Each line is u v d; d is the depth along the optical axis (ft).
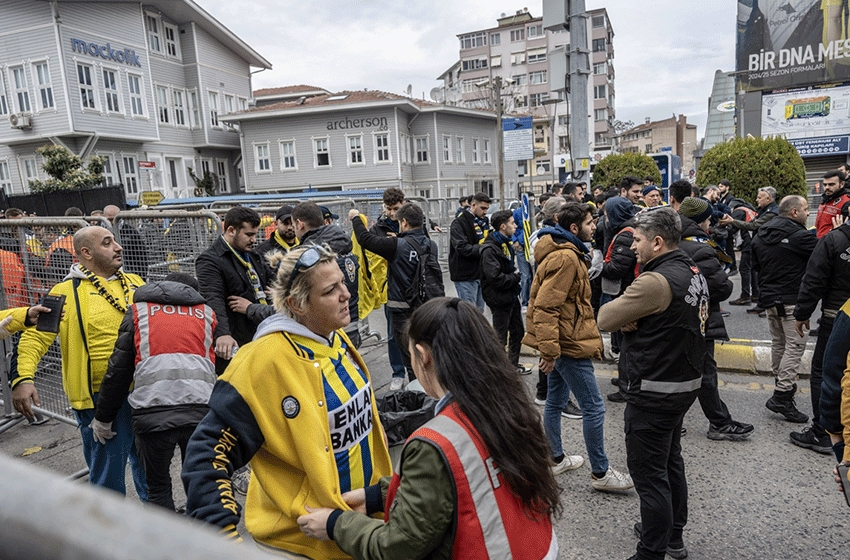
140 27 80.12
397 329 18.21
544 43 200.44
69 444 15.93
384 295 19.42
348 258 16.07
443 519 4.86
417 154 106.11
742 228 27.73
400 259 17.72
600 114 208.13
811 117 69.05
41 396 16.94
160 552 0.81
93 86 73.15
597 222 23.35
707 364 14.88
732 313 29.30
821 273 13.71
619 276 18.57
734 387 18.98
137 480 11.66
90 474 11.20
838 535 10.99
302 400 6.15
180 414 9.82
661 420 9.53
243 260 13.50
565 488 13.12
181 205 43.19
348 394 6.70
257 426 6.11
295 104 100.63
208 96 94.27
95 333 11.02
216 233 16.21
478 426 5.04
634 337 9.75
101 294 11.26
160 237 17.16
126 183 79.41
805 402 17.52
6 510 0.84
